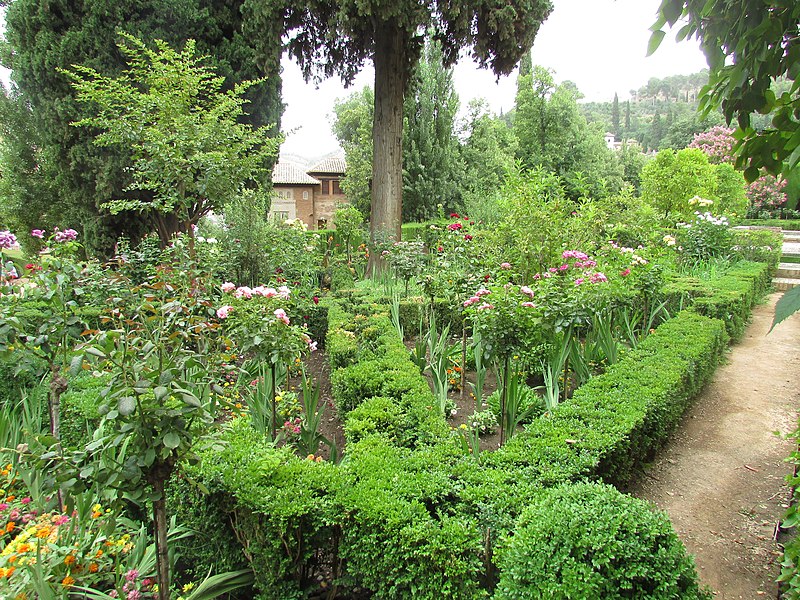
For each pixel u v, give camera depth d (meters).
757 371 5.89
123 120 6.29
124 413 1.73
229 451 2.67
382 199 10.89
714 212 13.30
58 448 2.06
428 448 2.87
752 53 1.40
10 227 9.83
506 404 3.79
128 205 6.61
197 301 3.46
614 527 1.76
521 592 1.72
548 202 7.01
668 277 7.69
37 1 8.40
